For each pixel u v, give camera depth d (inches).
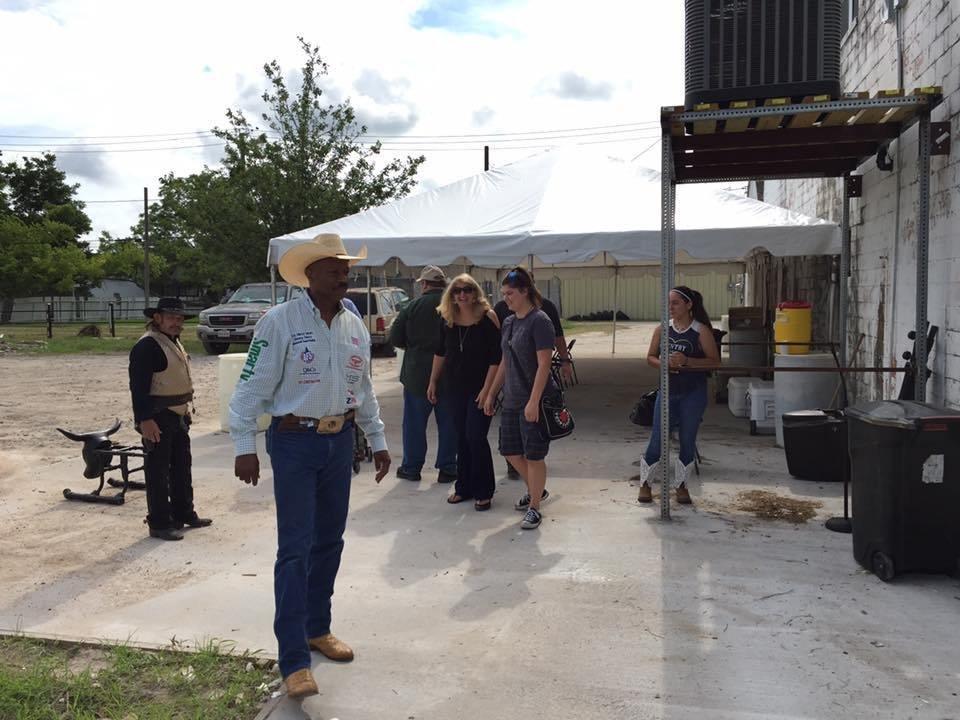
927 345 240.8
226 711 126.4
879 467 173.6
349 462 141.4
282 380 133.3
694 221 352.5
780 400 324.5
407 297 906.7
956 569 173.2
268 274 879.1
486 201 394.0
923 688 130.7
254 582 181.9
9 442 362.3
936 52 244.5
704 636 150.6
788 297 524.7
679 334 233.5
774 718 122.6
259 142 848.3
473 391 237.5
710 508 234.7
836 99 216.8
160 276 2096.5
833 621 156.2
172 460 218.7
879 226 309.3
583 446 331.3
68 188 2128.4
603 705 127.2
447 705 128.0
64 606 168.7
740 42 221.8
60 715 125.5
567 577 181.5
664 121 220.5
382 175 861.2
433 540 209.3
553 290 1476.4
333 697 130.8
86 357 806.5
